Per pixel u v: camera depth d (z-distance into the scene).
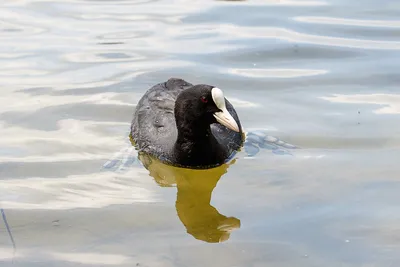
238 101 16.00
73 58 18.44
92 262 10.12
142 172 13.35
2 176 12.87
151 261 10.16
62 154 13.76
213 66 17.88
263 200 12.02
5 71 17.61
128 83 16.92
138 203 12.03
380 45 19.14
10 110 15.51
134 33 20.12
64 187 12.52
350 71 17.58
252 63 18.12
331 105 15.82
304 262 10.06
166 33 20.12
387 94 16.33
